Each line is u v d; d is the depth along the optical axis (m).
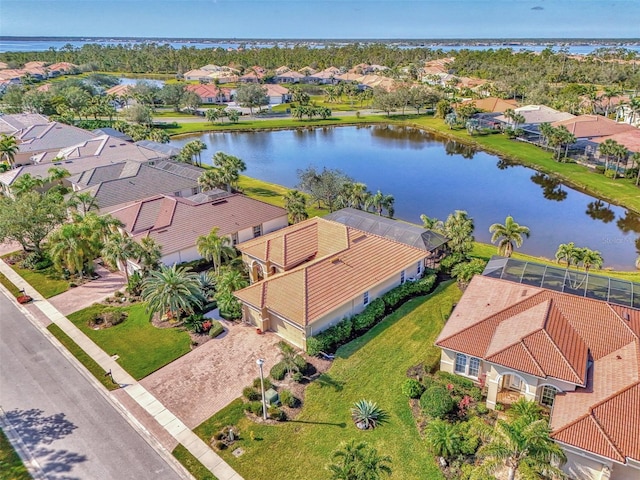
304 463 24.09
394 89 143.25
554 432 22.81
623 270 47.81
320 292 34.78
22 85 164.88
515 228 43.28
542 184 77.81
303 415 27.33
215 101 160.75
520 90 147.12
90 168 71.06
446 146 106.12
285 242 41.81
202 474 23.59
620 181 73.88
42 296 41.56
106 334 35.62
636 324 28.92
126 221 48.44
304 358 32.12
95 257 44.66
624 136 83.06
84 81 154.12
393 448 24.84
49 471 24.06
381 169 87.38
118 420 27.34
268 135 119.75
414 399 28.39
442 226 49.31
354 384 29.77
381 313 36.97
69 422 27.27
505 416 26.75
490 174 83.50
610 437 21.94
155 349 33.66
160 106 154.88
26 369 32.03
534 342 27.20
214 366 31.77
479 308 32.06
